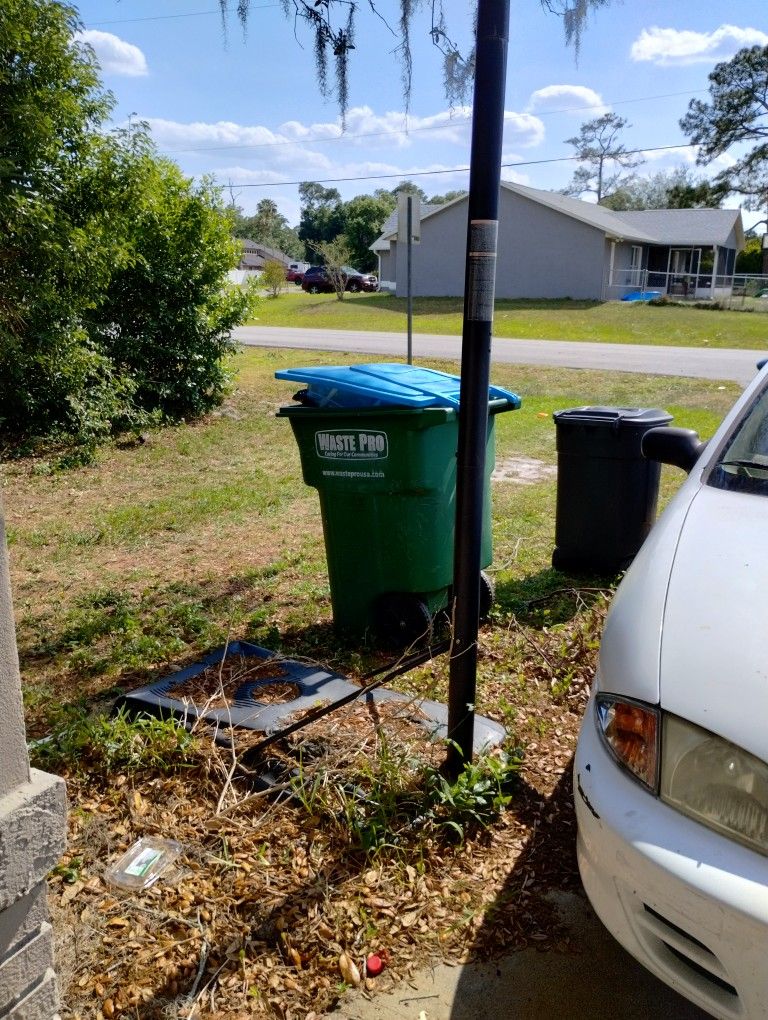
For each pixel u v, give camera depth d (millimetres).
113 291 11391
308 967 2490
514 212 38344
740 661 2076
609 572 5660
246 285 13008
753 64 42250
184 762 3422
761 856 1845
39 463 9523
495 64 2697
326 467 4402
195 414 12312
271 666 4258
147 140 10492
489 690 4129
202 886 2797
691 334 26297
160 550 6637
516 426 11703
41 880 1887
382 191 69000
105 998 2371
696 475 3084
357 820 2963
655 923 1991
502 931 2623
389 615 4555
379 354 20641
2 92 8953
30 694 4234
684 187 50500
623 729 2184
